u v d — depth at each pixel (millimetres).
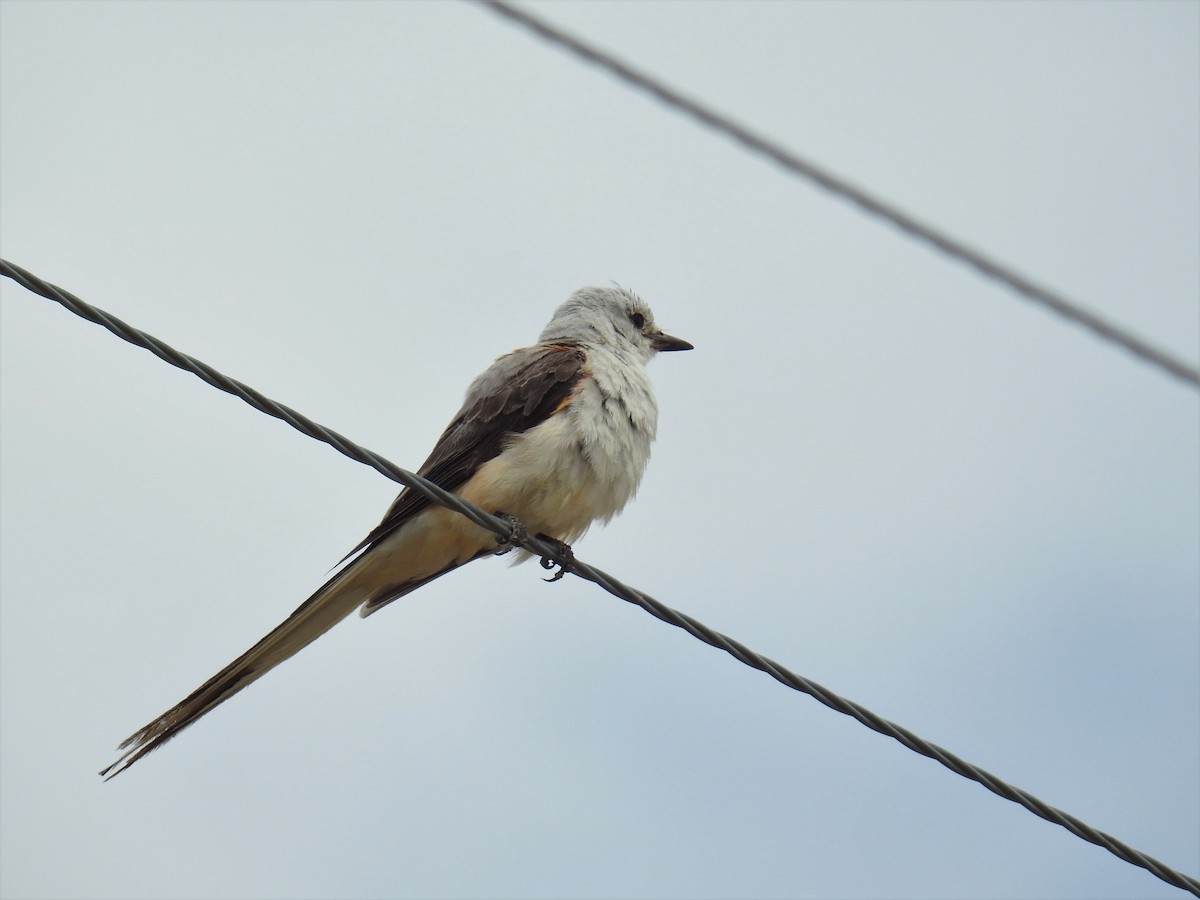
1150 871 8773
